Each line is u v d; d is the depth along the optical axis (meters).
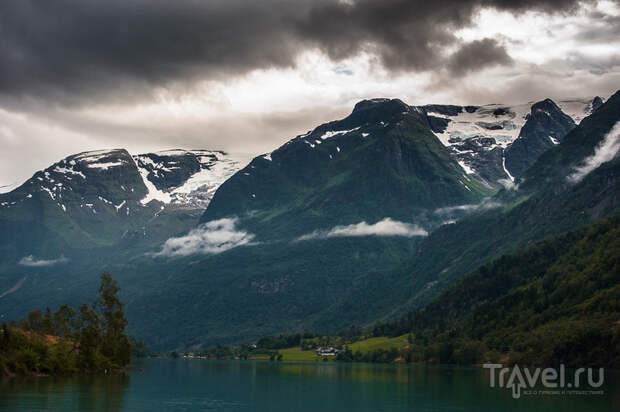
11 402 181.12
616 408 191.75
